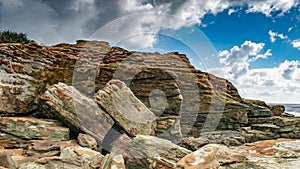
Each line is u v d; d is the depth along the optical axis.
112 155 8.05
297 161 8.12
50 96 10.12
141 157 9.05
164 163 8.45
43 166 6.77
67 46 14.00
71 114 10.02
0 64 10.47
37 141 8.93
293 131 13.98
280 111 17.36
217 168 7.62
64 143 8.91
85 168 7.04
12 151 8.38
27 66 11.36
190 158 7.86
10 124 9.45
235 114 14.80
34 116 11.00
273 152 9.05
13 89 10.51
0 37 15.02
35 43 12.07
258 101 16.84
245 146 10.12
